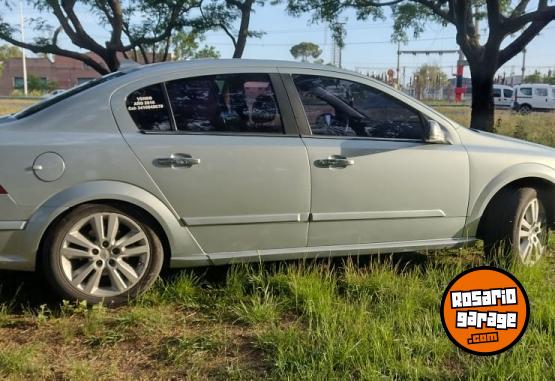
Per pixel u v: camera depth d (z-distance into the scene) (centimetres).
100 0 1383
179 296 379
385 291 386
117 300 367
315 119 407
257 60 410
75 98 365
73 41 1345
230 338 330
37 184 342
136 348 318
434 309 361
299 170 390
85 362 299
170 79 382
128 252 368
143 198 360
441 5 1431
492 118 1355
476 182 438
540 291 395
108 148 354
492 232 450
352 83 421
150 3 1380
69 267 356
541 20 1224
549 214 475
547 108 3509
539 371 283
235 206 380
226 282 402
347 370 285
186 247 378
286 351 304
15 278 414
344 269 430
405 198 419
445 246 441
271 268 424
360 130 416
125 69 408
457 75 4312
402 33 1666
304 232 400
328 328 325
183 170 367
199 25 1437
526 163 451
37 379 282
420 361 294
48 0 1296
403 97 430
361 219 411
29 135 347
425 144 427
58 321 347
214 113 386
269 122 395
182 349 313
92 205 355
